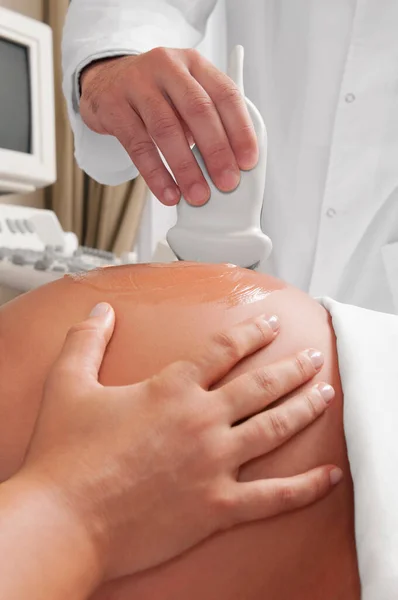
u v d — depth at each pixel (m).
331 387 0.42
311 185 1.02
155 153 0.55
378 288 1.00
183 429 0.35
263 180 0.51
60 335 0.43
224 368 0.39
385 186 0.96
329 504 0.39
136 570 0.35
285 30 1.03
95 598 0.36
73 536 0.32
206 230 0.51
